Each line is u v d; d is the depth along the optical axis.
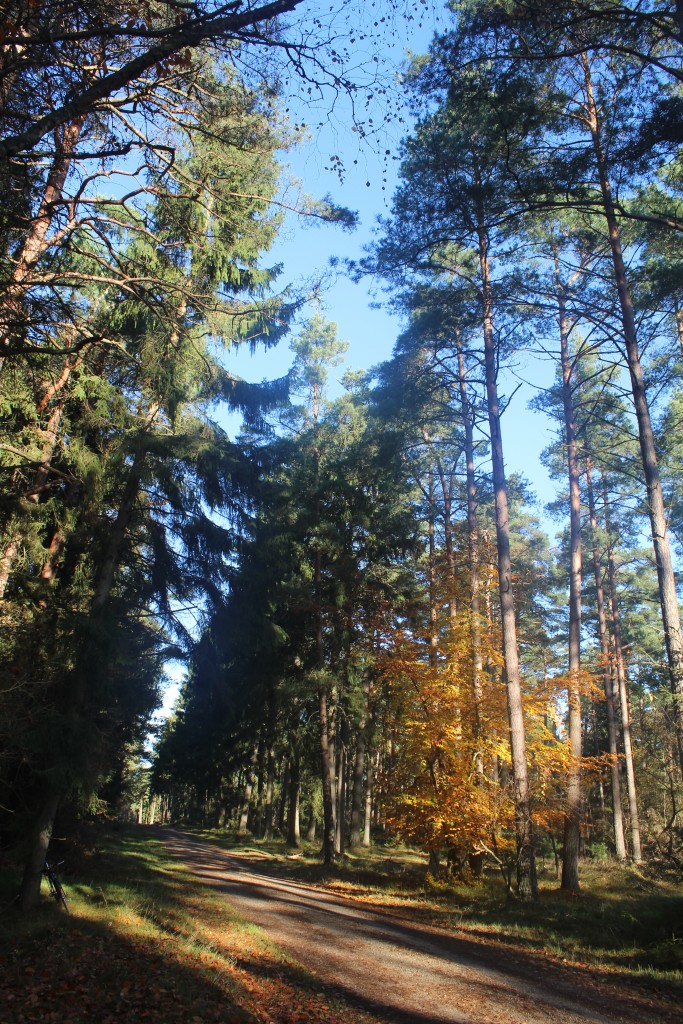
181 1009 7.03
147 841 32.22
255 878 20.80
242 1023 6.80
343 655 26.95
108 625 11.94
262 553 16.20
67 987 7.54
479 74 11.78
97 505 13.23
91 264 9.92
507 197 14.69
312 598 25.17
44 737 10.46
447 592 20.59
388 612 22.27
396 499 27.75
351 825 31.48
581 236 18.19
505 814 17.59
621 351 15.54
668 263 15.47
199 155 9.42
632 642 35.06
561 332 21.56
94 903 12.19
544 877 22.66
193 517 14.44
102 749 11.69
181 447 13.42
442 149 15.20
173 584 14.77
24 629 10.34
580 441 25.23
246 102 8.42
